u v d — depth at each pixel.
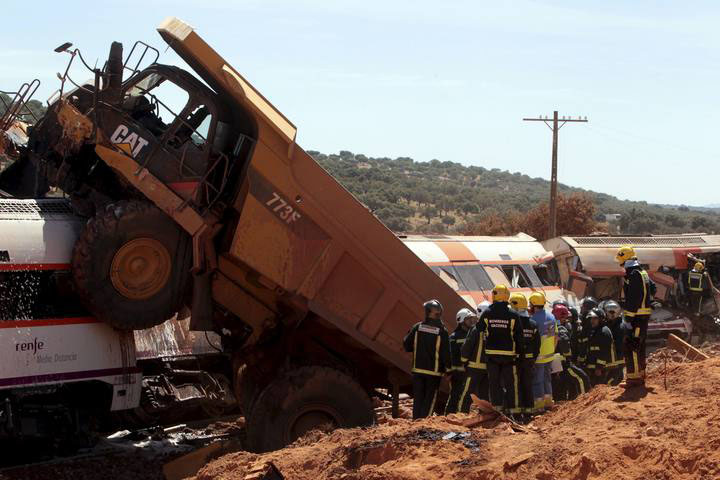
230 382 14.83
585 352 15.29
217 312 13.99
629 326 10.59
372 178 140.50
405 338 12.78
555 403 14.42
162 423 14.00
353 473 8.65
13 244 11.99
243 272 13.59
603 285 28.30
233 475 9.94
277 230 12.96
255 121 12.66
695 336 28.44
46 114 13.29
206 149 13.05
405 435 9.45
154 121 13.37
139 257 12.48
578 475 7.73
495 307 12.34
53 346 12.12
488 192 156.00
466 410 12.77
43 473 12.16
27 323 11.95
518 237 28.88
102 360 12.55
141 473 12.70
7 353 11.75
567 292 27.08
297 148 12.86
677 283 28.56
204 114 13.25
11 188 14.08
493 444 8.99
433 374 12.48
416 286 13.94
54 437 12.48
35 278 12.16
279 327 13.98
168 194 12.56
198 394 14.12
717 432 7.93
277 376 13.36
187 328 14.36
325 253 13.27
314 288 13.24
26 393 11.98
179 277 12.86
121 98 12.66
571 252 27.58
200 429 15.52
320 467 9.35
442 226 104.25
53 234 12.36
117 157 12.40
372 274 13.65
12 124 13.59
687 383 10.30
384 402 17.70
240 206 12.92
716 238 30.48
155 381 13.80
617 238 28.72
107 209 12.24
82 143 12.41
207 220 12.89
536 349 12.45
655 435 8.30
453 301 14.25
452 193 142.00
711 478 7.17
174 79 13.04
